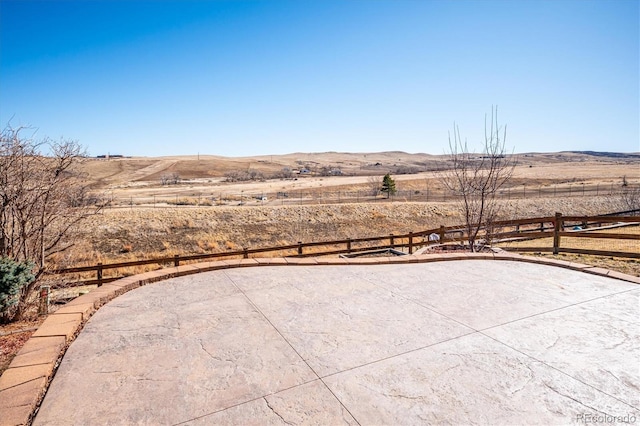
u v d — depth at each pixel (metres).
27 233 5.89
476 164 8.82
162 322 3.60
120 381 2.58
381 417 2.17
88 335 3.32
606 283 4.68
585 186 56.31
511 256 6.10
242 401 2.34
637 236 6.43
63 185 6.70
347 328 3.40
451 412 2.21
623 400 2.30
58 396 2.41
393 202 40.62
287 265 5.82
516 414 2.19
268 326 3.47
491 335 3.22
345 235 28.94
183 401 2.35
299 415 2.20
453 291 4.43
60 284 7.35
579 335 3.20
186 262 18.41
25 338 4.10
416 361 2.80
